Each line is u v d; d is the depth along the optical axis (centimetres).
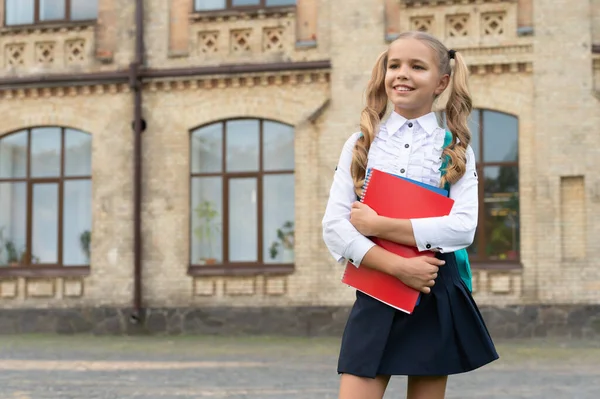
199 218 1948
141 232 1948
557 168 1775
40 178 2027
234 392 1039
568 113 1777
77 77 1983
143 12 1975
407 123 364
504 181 1809
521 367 1327
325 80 1881
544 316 1762
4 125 2031
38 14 2031
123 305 1941
